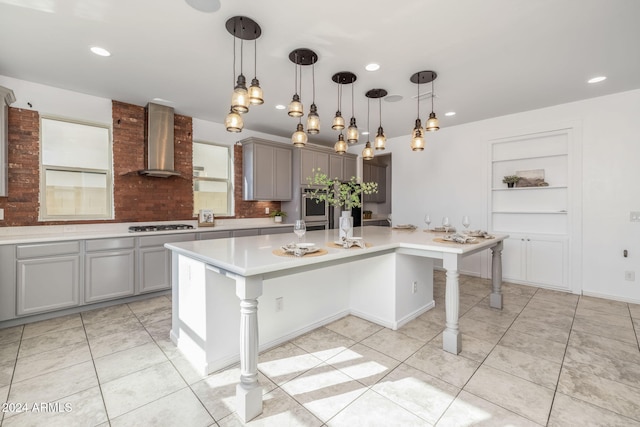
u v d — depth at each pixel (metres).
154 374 1.98
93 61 2.72
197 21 2.12
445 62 2.70
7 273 2.71
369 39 2.33
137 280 3.44
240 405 1.58
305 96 3.51
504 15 2.04
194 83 3.20
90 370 2.03
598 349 2.32
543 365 2.09
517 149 4.29
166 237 3.65
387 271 2.73
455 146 4.80
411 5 1.95
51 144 3.41
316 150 5.49
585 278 3.71
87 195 3.64
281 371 2.02
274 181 5.04
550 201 4.09
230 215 4.92
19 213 3.17
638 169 3.36
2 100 2.78
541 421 1.55
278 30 2.22
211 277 1.97
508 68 2.82
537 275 4.08
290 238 2.78
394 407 1.67
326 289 2.80
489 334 2.59
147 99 3.68
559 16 2.04
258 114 4.25
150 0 1.91
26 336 2.54
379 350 2.31
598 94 3.49
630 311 3.14
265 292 2.30
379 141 3.06
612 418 1.57
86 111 3.52
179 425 1.53
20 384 1.87
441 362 2.13
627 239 3.44
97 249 3.17
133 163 3.87
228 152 4.95
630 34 2.24
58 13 2.04
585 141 3.66
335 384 1.88
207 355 1.97
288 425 1.53
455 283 2.26
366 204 7.38
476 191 4.59
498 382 1.89
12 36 2.32
